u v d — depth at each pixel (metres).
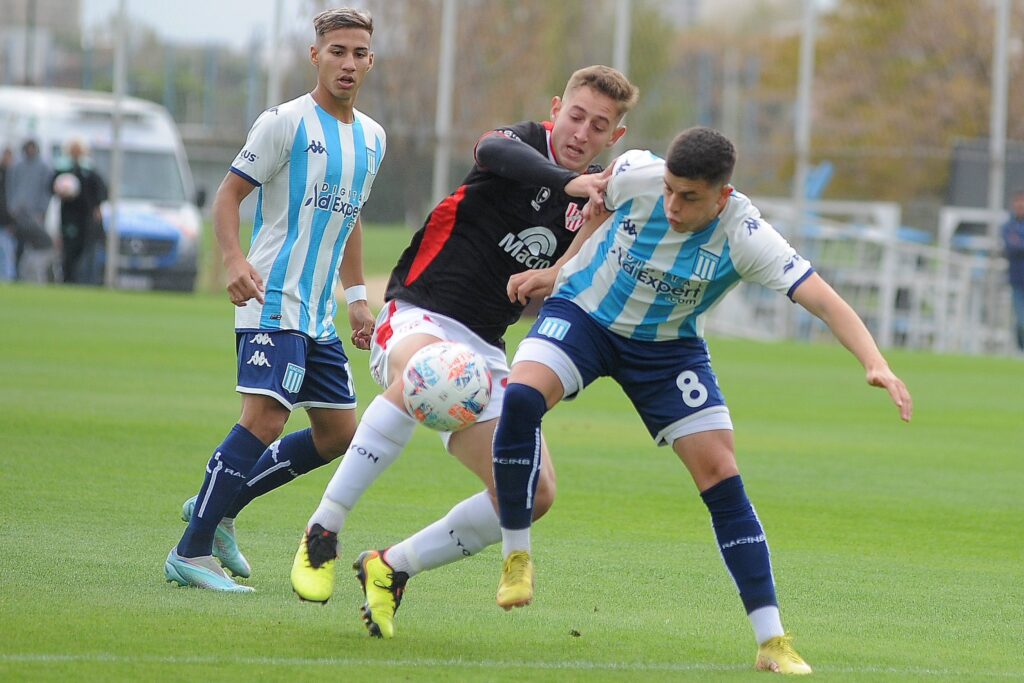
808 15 79.06
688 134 15.73
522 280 17.88
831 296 15.99
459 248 19.08
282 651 15.82
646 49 114.44
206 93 131.88
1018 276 70.69
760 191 108.31
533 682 15.10
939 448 37.19
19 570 19.25
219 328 61.56
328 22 20.05
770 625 16.17
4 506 23.84
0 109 89.06
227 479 19.23
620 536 24.36
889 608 19.94
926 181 122.38
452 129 95.69
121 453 30.03
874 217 115.38
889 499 29.34
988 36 120.38
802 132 79.75
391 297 19.48
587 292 17.09
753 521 16.48
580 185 17.02
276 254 19.84
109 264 80.50
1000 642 18.19
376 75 95.31
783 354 66.56
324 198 19.98
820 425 41.34
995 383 56.06
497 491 16.80
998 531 26.42
